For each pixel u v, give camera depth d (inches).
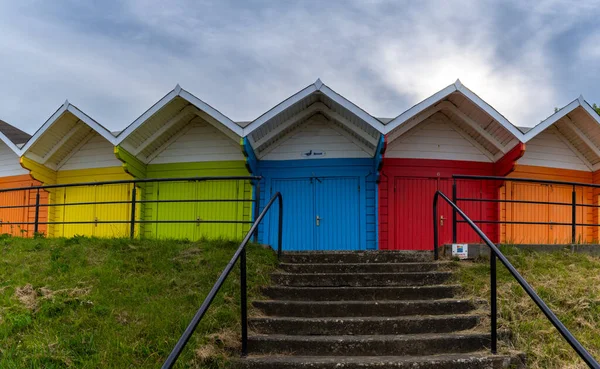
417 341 204.2
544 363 197.8
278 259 297.0
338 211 439.5
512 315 225.3
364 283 262.8
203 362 191.3
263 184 452.1
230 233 450.9
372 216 434.6
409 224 433.1
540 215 457.7
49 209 508.4
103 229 484.1
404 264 279.1
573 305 237.3
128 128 433.4
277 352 203.6
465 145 450.9
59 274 272.7
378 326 217.8
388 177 437.4
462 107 424.2
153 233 465.1
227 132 439.8
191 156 470.9
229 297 241.4
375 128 393.1
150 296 245.0
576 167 476.7
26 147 474.6
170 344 200.2
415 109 392.5
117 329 212.7
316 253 303.6
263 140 437.1
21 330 213.8
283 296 249.8
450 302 234.2
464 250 294.4
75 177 508.7
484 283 255.0
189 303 235.3
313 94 411.8
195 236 457.1
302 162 450.6
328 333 217.3
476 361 191.5
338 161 446.3
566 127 458.0
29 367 186.9
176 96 420.2
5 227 531.5
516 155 414.0
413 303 232.7
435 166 443.5
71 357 193.9
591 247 319.9
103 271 272.4
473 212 443.5
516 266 281.1
